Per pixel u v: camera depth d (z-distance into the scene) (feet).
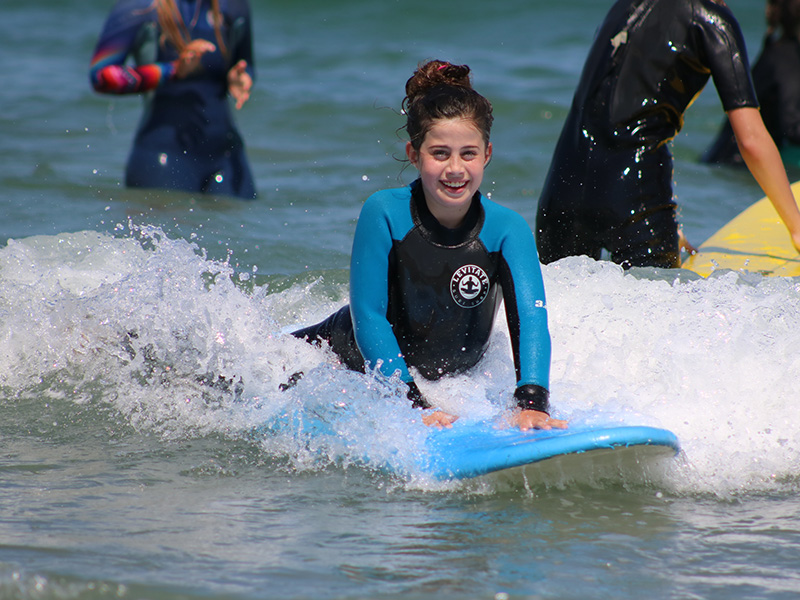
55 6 212.84
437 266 33.86
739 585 23.48
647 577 23.81
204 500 28.71
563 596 22.66
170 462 32.07
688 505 28.86
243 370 37.58
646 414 32.73
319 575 23.54
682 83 49.78
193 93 73.31
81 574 23.09
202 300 40.11
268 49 166.91
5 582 22.52
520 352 33.14
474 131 31.94
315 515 27.66
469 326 34.96
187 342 39.19
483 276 34.22
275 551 24.99
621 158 49.85
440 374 36.14
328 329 37.93
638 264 50.49
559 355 37.73
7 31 180.04
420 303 34.30
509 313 33.86
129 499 28.66
